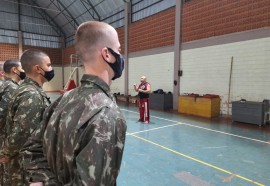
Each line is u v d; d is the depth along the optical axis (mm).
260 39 6355
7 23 17344
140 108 6777
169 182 2830
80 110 699
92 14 15164
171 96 9461
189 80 8758
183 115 7941
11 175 1421
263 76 6324
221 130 5613
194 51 8477
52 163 761
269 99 6199
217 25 7566
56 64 19828
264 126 6039
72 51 18219
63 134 701
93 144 625
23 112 1319
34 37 18641
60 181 731
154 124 6383
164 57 9898
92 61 757
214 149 4105
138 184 2777
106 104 700
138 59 11523
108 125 659
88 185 597
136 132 5426
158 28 10141
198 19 8234
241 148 4152
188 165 3367
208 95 7637
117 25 13375
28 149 917
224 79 7414
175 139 4801
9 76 2201
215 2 7586
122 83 12852
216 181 2842
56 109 800
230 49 7180
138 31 11430
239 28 6891
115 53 768
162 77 10078
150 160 3580
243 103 6387
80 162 621
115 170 670
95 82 750
